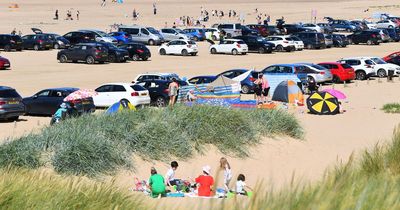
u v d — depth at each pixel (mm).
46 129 45562
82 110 61781
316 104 73875
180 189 37812
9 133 57406
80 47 129625
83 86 93938
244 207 11172
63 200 16812
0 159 38656
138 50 138375
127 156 43250
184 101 67938
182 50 152125
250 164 46688
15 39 147500
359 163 24625
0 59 114812
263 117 55500
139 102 74750
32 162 39125
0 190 16453
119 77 106812
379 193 11984
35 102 70750
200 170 44594
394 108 77500
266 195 11492
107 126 46125
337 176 14195
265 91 82375
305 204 10969
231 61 139625
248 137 51094
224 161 36375
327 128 63156
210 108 52531
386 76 119000
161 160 44938
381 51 168750
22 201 16359
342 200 11336
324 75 102938
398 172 22500
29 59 133375
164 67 125250
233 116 51344
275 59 145000
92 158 40625
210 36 188750
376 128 63625
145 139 45500
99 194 17750
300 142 54344
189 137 48312
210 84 76125
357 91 99188
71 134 43094
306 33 176500
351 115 73000
